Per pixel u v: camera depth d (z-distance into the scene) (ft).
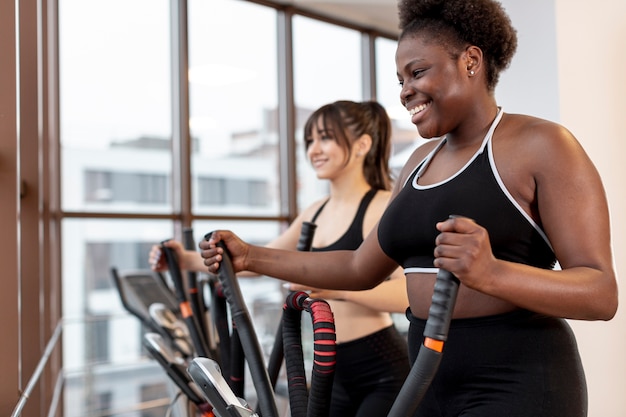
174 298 11.62
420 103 4.30
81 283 18.33
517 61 11.44
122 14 19.16
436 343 3.45
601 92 11.40
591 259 3.76
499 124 4.28
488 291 3.46
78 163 18.38
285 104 22.56
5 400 5.50
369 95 24.85
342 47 24.40
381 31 25.30
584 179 3.89
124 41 19.20
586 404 4.15
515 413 3.97
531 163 4.02
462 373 4.18
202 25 20.88
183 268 6.86
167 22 20.04
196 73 20.66
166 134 20.06
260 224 21.77
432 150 4.77
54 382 13.75
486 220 4.09
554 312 3.58
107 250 18.81
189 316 6.40
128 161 19.27
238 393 5.20
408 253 4.53
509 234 4.07
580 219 3.83
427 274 4.38
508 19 4.36
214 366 4.17
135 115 19.43
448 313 3.47
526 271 3.51
